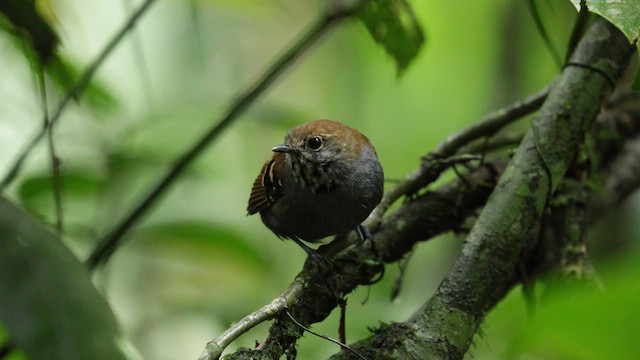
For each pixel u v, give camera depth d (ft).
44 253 14.44
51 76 30.22
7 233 14.35
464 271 18.93
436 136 52.80
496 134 26.73
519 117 24.54
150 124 33.32
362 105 50.31
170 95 43.16
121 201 31.94
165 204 33.73
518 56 43.34
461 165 25.57
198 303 31.68
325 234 24.44
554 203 23.16
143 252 34.01
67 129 34.94
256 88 26.48
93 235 30.58
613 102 29.09
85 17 42.42
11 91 34.63
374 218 23.67
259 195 25.61
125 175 32.14
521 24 42.88
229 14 47.39
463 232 24.82
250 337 31.83
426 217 24.25
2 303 13.78
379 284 33.22
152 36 42.91
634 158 28.14
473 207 24.76
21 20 20.18
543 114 21.48
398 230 23.97
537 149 20.88
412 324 18.11
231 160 47.70
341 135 23.11
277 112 33.12
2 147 35.76
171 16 42.78
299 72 53.16
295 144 23.32
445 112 53.06
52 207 31.40
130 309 36.73
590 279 22.18
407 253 24.58
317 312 21.12
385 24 26.89
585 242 23.26
